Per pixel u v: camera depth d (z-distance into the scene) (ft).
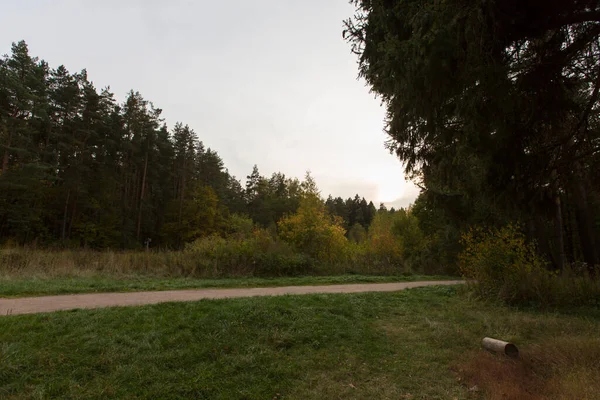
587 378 14.11
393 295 34.12
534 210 21.30
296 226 69.41
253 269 48.08
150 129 157.38
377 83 19.02
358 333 21.53
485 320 24.88
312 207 70.90
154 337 17.83
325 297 29.50
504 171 18.84
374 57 18.28
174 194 176.65
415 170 24.94
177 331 18.83
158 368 15.17
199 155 203.10
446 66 14.89
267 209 219.61
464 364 16.97
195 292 32.14
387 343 20.38
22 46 110.52
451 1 14.05
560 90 17.97
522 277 32.60
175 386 13.94
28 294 27.48
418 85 16.15
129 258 47.39
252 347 17.85
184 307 23.11
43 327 17.97
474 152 19.02
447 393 14.40
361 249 78.02
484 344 19.35
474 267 35.88
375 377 15.92
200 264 45.68
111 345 16.52
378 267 61.52
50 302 24.79
